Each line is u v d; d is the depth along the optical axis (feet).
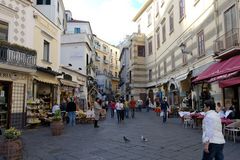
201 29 61.16
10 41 51.47
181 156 25.61
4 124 48.75
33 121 52.54
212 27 55.47
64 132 45.19
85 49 108.17
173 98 86.69
